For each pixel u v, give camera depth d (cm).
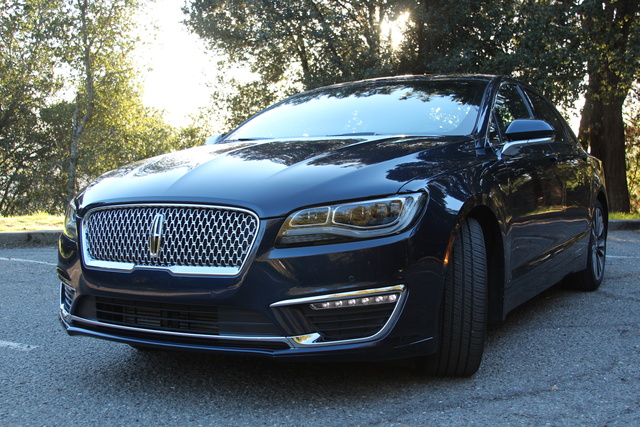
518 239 316
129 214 257
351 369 288
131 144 3266
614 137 1873
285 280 229
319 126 359
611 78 1780
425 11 1872
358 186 239
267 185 245
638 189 3500
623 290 480
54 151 3891
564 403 242
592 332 354
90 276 262
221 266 237
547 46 1708
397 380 272
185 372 293
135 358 319
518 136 333
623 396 250
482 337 266
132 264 252
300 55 2277
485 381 270
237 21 2216
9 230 855
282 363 301
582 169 447
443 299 258
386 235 234
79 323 275
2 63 3120
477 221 279
